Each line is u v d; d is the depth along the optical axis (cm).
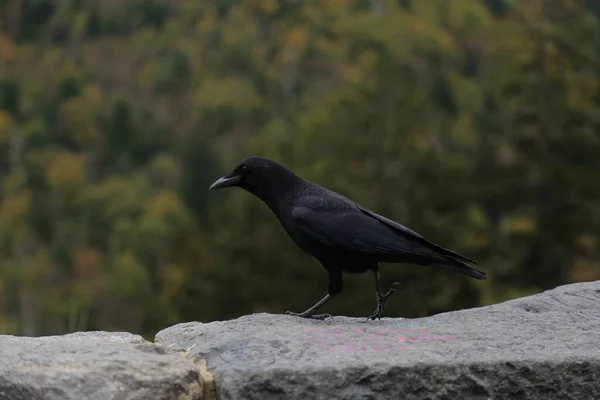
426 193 3112
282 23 7944
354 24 7425
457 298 2589
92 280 5056
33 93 7881
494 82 4106
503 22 3888
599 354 512
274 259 2866
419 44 7125
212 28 8044
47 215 6381
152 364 475
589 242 3081
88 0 8750
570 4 3800
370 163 3325
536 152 3241
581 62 3469
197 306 2867
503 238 2995
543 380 500
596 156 3244
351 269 619
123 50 8375
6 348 478
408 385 487
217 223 3080
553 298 619
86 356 477
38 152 7131
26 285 5191
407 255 595
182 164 6581
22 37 8869
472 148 3722
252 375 479
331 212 613
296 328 546
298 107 6750
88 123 7550
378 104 3647
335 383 481
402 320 603
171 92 7819
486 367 495
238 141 6869
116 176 6906
